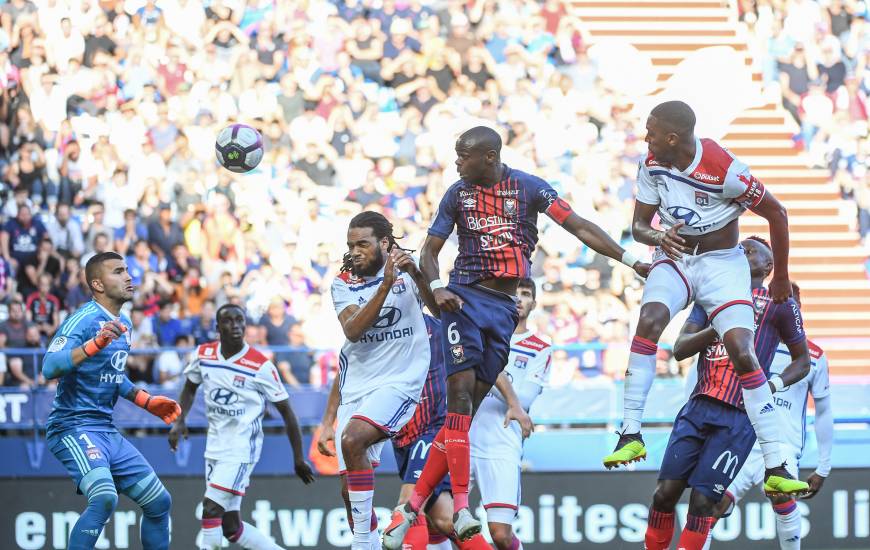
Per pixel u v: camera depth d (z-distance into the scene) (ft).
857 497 91.25
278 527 90.63
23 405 93.56
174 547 89.81
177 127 128.36
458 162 48.98
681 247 46.57
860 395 93.04
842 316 121.60
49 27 132.46
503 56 138.82
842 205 132.26
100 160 125.18
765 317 61.82
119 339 63.36
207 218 118.62
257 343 108.17
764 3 144.87
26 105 127.75
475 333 48.96
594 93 135.85
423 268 49.70
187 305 113.91
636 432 48.44
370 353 57.67
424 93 133.49
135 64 132.98
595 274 116.37
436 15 140.15
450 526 60.95
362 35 136.15
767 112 140.46
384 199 123.44
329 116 129.39
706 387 61.46
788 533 68.08
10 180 122.11
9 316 103.60
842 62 139.54
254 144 65.98
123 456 63.36
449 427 48.91
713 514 61.52
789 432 68.08
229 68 133.80
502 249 48.98
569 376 102.22
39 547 88.99
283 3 139.23
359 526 55.72
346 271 59.11
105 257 63.36
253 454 74.95
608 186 127.54
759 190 47.19
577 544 90.94
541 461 94.63
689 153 47.16
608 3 151.12
